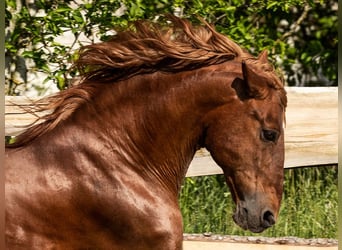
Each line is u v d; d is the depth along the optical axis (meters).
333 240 11.05
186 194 12.92
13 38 13.08
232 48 7.99
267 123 7.71
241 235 12.14
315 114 11.63
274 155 7.77
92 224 7.73
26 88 14.09
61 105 7.93
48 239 7.64
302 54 15.85
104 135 7.85
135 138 7.92
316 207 12.66
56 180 7.68
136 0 12.77
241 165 7.75
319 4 16.42
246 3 14.20
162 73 7.93
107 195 7.72
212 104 7.82
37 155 7.75
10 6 13.08
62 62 12.59
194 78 7.86
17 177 7.65
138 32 8.03
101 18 12.66
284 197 13.10
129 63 7.91
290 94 11.59
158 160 7.97
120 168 7.82
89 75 8.04
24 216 7.59
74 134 7.82
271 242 10.97
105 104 7.93
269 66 7.97
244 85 7.76
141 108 7.93
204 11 13.07
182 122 7.91
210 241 11.05
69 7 12.66
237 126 7.74
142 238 7.77
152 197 7.85
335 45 16.39
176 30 8.11
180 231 7.93
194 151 8.10
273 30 15.48
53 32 12.67
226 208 12.75
